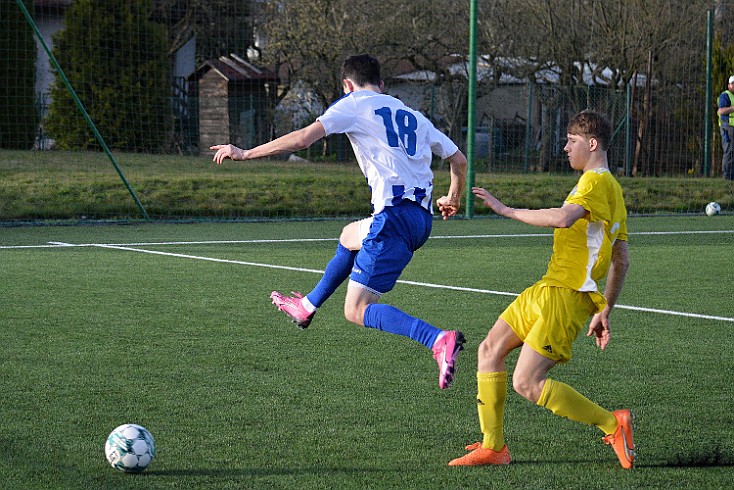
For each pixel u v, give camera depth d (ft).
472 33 122.31
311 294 39.09
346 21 215.51
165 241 96.22
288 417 36.47
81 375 42.65
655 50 193.88
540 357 30.35
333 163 161.79
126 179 127.65
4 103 167.02
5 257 82.02
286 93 219.82
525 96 210.79
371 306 34.91
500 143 184.65
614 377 43.42
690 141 178.81
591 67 207.41
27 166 135.64
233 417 36.42
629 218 130.31
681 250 92.12
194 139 181.06
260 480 29.27
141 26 175.73
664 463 31.35
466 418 36.68
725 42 198.08
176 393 39.81
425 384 41.83
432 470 30.48
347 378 42.70
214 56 267.18
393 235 36.40
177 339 50.39
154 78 171.42
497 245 95.04
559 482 29.35
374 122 37.04
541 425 35.83
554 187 147.02
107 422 35.50
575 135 31.42
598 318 32.78
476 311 59.62
